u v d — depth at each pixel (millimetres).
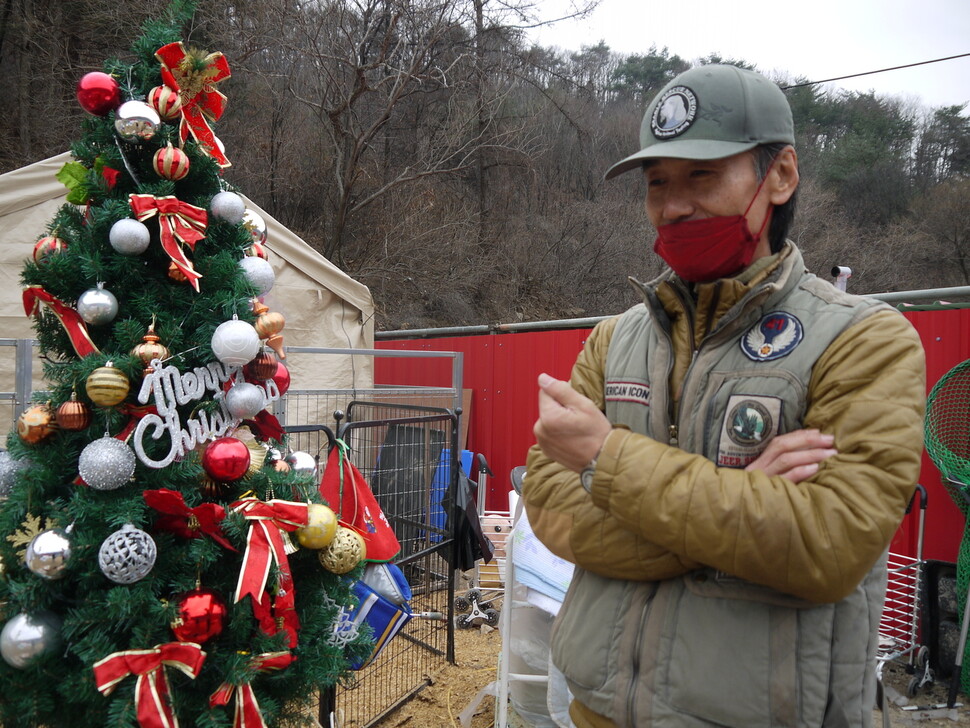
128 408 1940
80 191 2010
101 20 13195
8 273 5078
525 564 2969
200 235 2010
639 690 1225
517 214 21859
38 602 1812
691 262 1285
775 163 1284
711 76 1265
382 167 17969
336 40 14367
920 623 3896
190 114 2141
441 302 18281
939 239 22531
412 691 3729
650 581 1277
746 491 1072
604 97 26875
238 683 1863
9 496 1918
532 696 3100
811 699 1117
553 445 1208
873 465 1062
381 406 4832
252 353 2016
